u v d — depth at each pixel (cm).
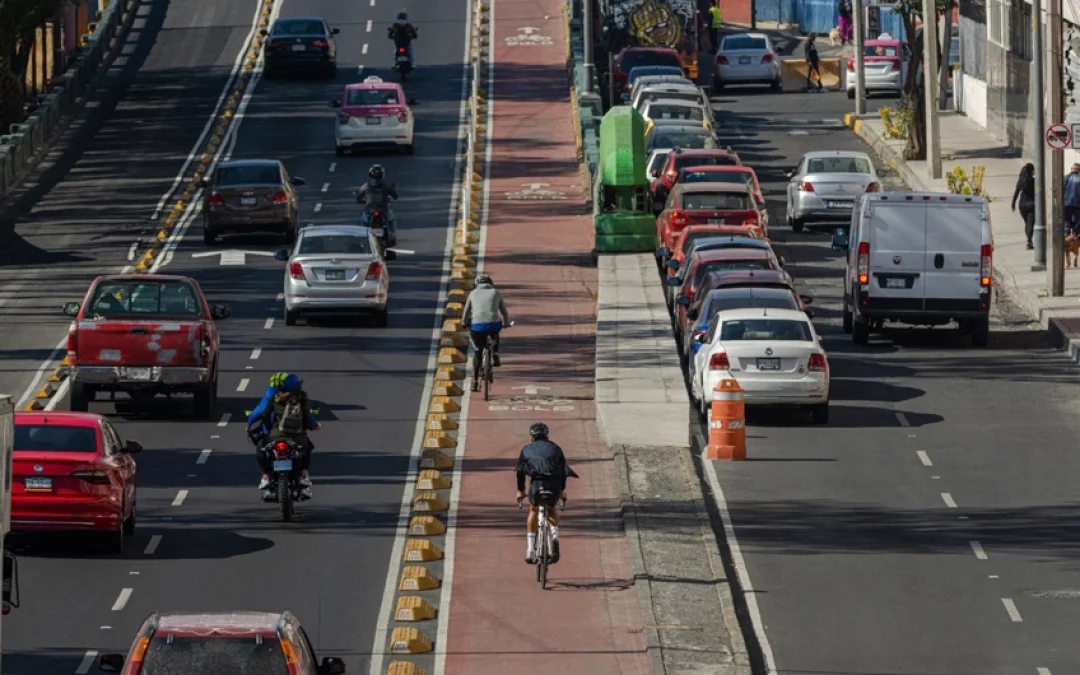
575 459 6406
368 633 4572
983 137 14338
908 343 8475
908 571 5178
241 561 5162
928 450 6538
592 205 11838
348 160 13350
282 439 5556
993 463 6359
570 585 4997
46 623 4591
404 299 9375
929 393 7425
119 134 14425
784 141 14550
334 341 8394
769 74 17038
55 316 8981
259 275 9988
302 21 16388
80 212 11825
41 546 5281
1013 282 9450
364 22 18388
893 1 15812
